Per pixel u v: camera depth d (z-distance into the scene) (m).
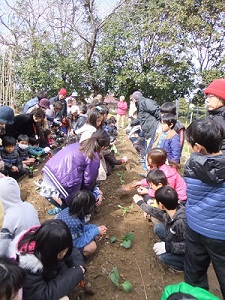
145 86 18.31
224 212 2.13
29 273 2.05
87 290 2.66
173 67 17.98
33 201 4.48
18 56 16.89
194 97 19.67
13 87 11.32
